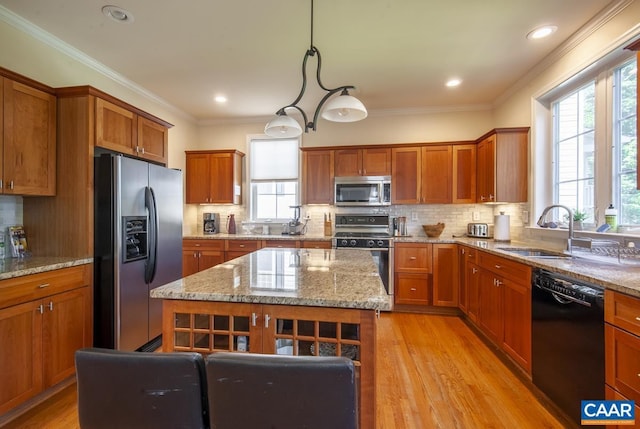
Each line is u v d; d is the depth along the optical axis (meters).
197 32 2.47
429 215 4.26
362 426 1.20
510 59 2.91
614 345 1.40
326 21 2.33
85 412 0.85
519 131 3.29
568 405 1.72
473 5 2.15
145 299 2.53
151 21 2.32
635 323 1.30
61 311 2.02
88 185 2.25
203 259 4.19
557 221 2.96
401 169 4.04
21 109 2.03
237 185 4.55
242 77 3.30
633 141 2.15
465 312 3.37
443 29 2.43
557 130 3.00
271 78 3.32
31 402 1.90
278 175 4.67
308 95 3.79
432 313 3.71
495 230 3.46
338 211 4.50
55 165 2.27
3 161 1.92
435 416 1.82
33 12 2.19
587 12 2.22
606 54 2.21
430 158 3.97
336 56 2.85
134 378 0.83
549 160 3.08
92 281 2.26
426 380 2.20
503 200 3.32
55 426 1.71
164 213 2.77
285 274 1.67
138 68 3.08
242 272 1.72
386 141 4.38
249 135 4.73
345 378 0.76
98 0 2.08
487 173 3.53
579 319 1.63
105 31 2.45
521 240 3.37
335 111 1.98
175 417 0.84
